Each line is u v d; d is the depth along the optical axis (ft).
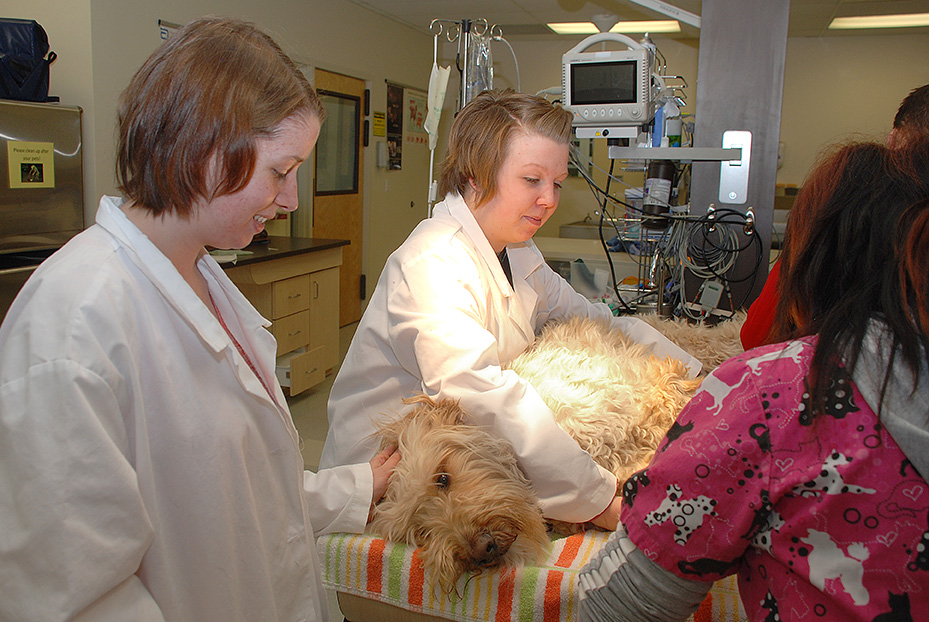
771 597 2.12
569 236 17.87
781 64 7.57
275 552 3.05
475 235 4.33
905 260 1.97
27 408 2.09
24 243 9.55
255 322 3.27
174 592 2.62
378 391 4.36
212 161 2.39
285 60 2.59
